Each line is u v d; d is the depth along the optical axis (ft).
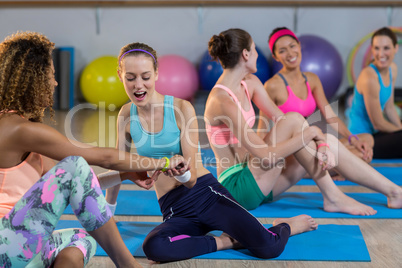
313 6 29.35
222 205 8.52
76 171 6.14
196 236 8.55
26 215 5.98
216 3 28.96
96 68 27.14
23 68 6.33
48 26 30.17
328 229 9.60
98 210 6.30
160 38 30.12
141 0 29.17
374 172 10.88
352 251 8.43
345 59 29.68
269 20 29.66
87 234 7.08
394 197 10.89
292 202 11.61
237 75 10.26
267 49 29.78
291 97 14.03
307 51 26.37
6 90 6.34
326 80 26.27
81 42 30.27
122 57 7.95
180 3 29.25
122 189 12.93
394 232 9.48
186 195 8.69
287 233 8.71
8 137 6.20
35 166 6.53
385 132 16.62
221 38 10.13
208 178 8.91
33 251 6.06
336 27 29.43
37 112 6.51
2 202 6.25
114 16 29.99
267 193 10.74
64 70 28.68
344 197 10.71
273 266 7.90
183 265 7.98
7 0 29.55
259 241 8.11
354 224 9.96
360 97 16.85
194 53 30.17
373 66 16.49
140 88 7.90
